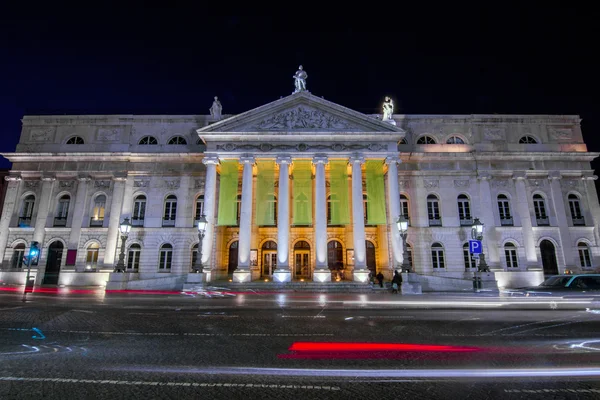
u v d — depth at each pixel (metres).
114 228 34.59
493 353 7.25
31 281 33.12
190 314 13.38
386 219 33.41
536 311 14.63
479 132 37.03
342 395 4.83
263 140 31.69
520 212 34.91
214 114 35.19
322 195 30.66
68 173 35.84
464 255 34.31
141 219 35.31
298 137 31.64
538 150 36.56
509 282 33.25
